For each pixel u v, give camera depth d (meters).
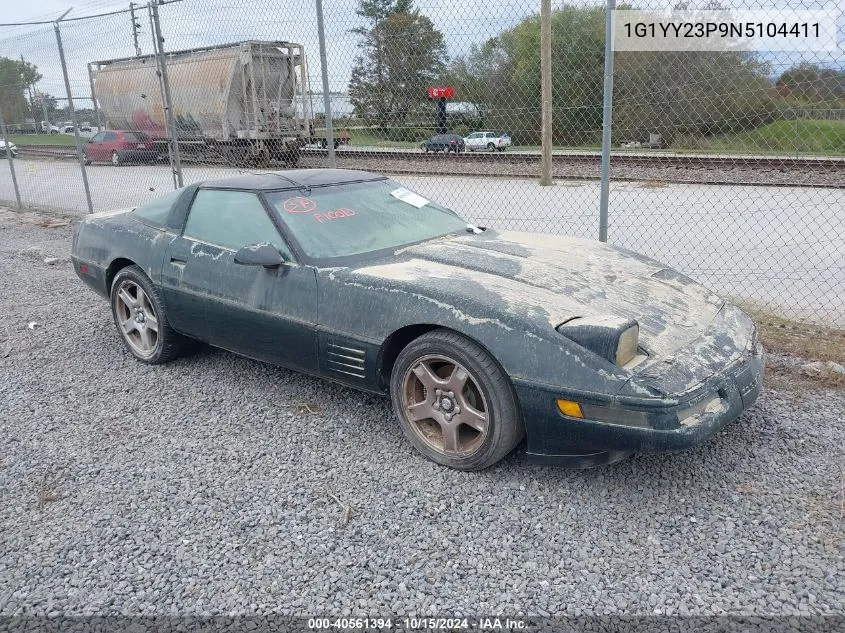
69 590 2.64
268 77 17.52
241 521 3.03
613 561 2.68
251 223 4.16
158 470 3.50
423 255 3.86
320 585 2.61
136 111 20.47
